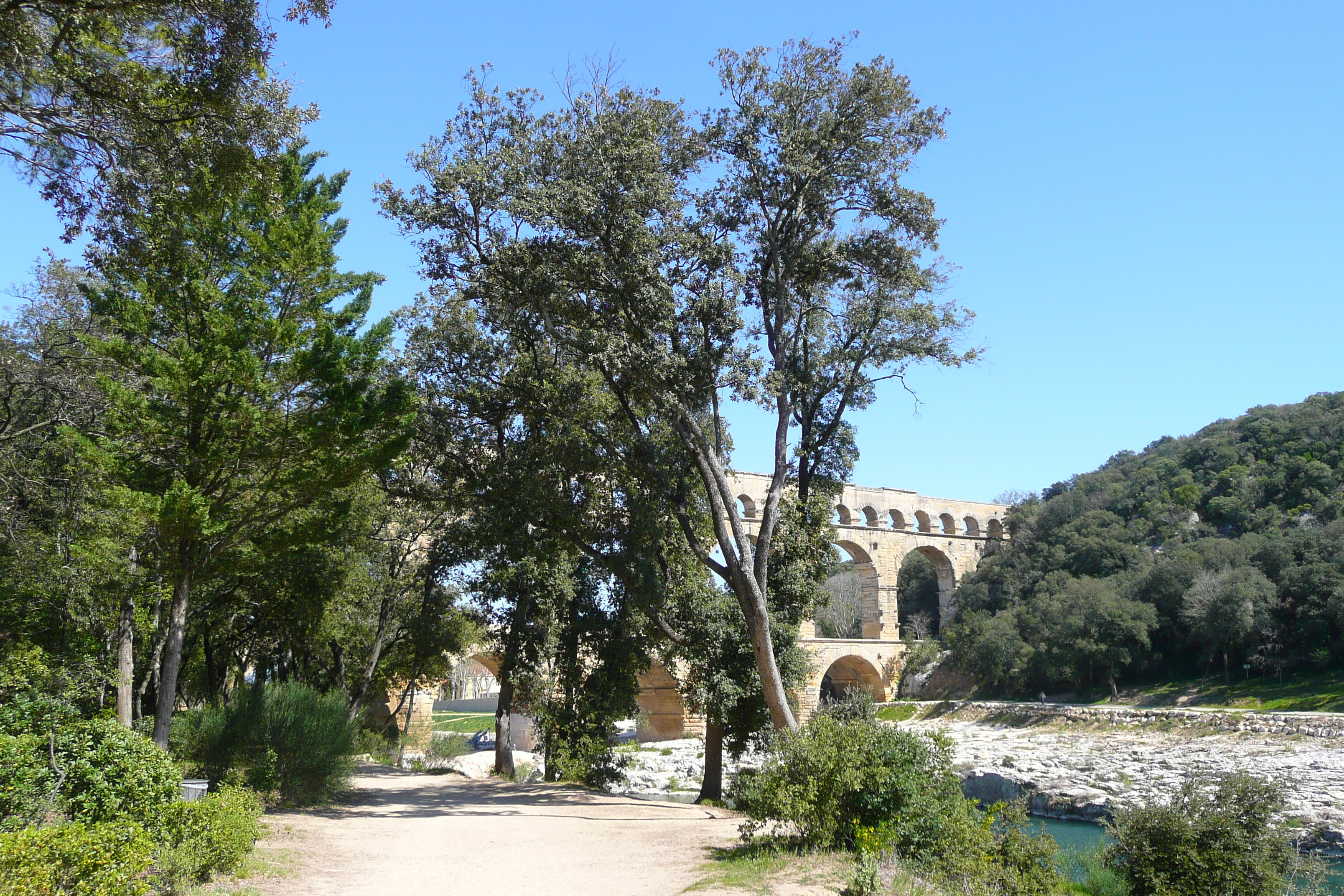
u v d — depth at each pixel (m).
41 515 20.62
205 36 12.28
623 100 19.44
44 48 11.60
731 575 20.70
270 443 16.47
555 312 20.53
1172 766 39.16
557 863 13.71
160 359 15.23
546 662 32.00
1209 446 75.56
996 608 72.12
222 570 17.59
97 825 9.15
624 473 22.95
